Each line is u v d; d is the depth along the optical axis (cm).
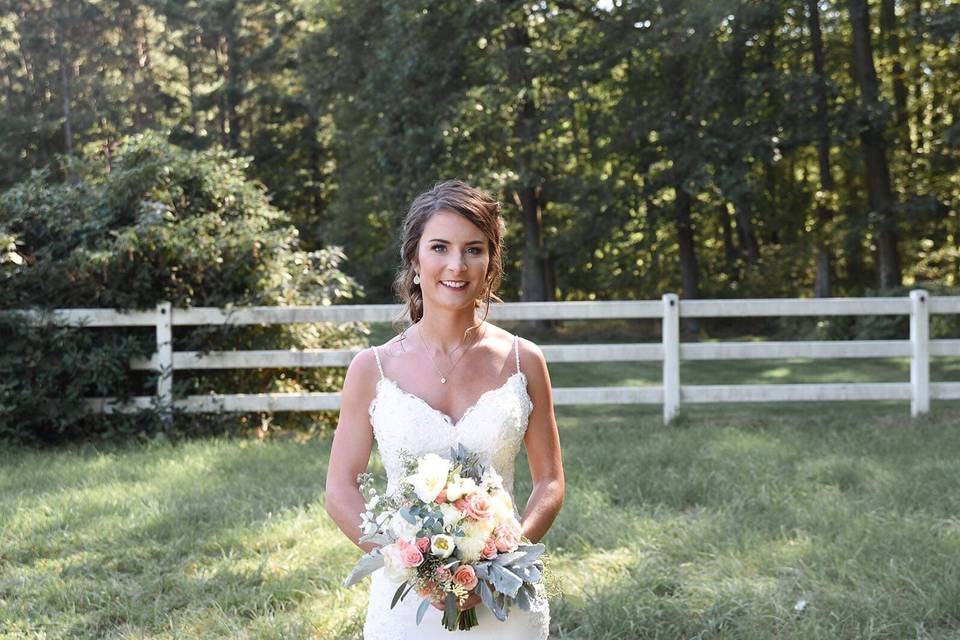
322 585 499
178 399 949
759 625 436
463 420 280
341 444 293
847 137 2069
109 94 4031
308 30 3159
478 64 2297
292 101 3716
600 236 2488
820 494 646
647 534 563
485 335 296
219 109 4062
